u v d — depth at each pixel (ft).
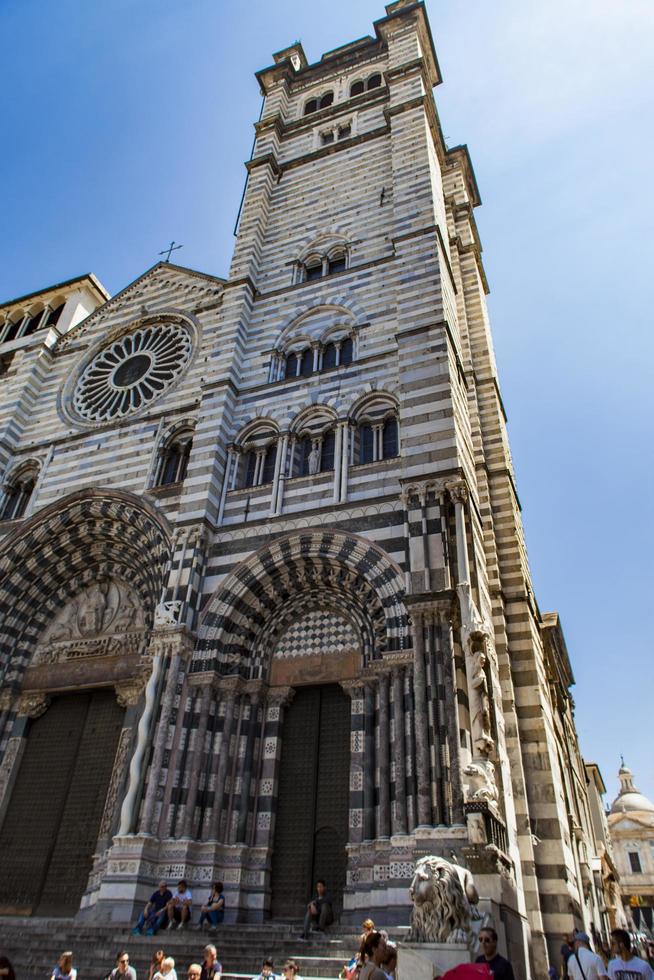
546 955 61.21
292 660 75.41
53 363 123.85
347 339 96.53
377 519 74.38
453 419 75.61
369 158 122.11
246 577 77.97
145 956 50.62
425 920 38.04
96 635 89.20
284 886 64.34
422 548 67.56
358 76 147.13
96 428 106.32
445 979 27.50
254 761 70.44
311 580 77.05
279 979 42.04
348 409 86.17
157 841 63.67
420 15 142.72
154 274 126.00
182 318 115.14
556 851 70.54
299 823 67.05
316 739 70.95
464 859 50.21
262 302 108.88
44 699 87.92
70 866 73.97
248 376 99.40
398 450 81.30
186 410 99.86
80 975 49.37
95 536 95.91
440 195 111.96
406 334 86.63
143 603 87.86
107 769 78.79
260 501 84.38
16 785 83.15
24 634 93.25
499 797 57.67
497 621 84.89
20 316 144.36
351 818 62.95
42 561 96.27
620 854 284.82
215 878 62.80
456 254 130.00
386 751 61.57
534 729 78.74
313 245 114.62
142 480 94.79
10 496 107.04
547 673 107.96
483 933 33.35
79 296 139.64
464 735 56.49
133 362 115.03
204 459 89.20
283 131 143.13
